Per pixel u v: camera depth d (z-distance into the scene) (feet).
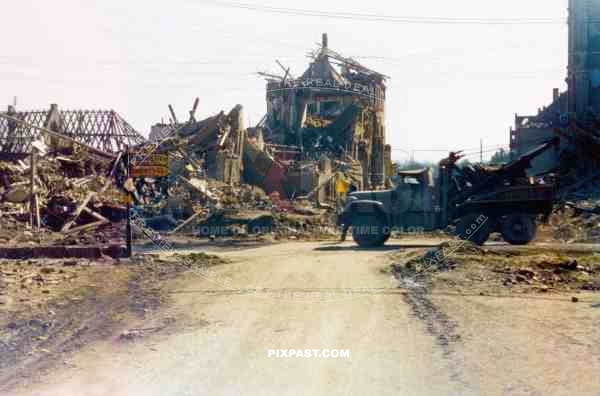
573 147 129.59
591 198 111.86
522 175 80.69
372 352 29.19
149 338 32.63
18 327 35.40
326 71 222.69
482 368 26.61
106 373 27.30
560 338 30.76
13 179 112.57
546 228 93.04
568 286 45.96
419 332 32.60
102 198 118.32
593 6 143.95
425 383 24.93
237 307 39.50
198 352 29.84
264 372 26.66
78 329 34.71
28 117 156.56
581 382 24.52
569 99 144.56
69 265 58.49
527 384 24.53
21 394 25.27
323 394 23.93
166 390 25.05
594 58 143.43
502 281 47.80
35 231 97.45
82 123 166.40
